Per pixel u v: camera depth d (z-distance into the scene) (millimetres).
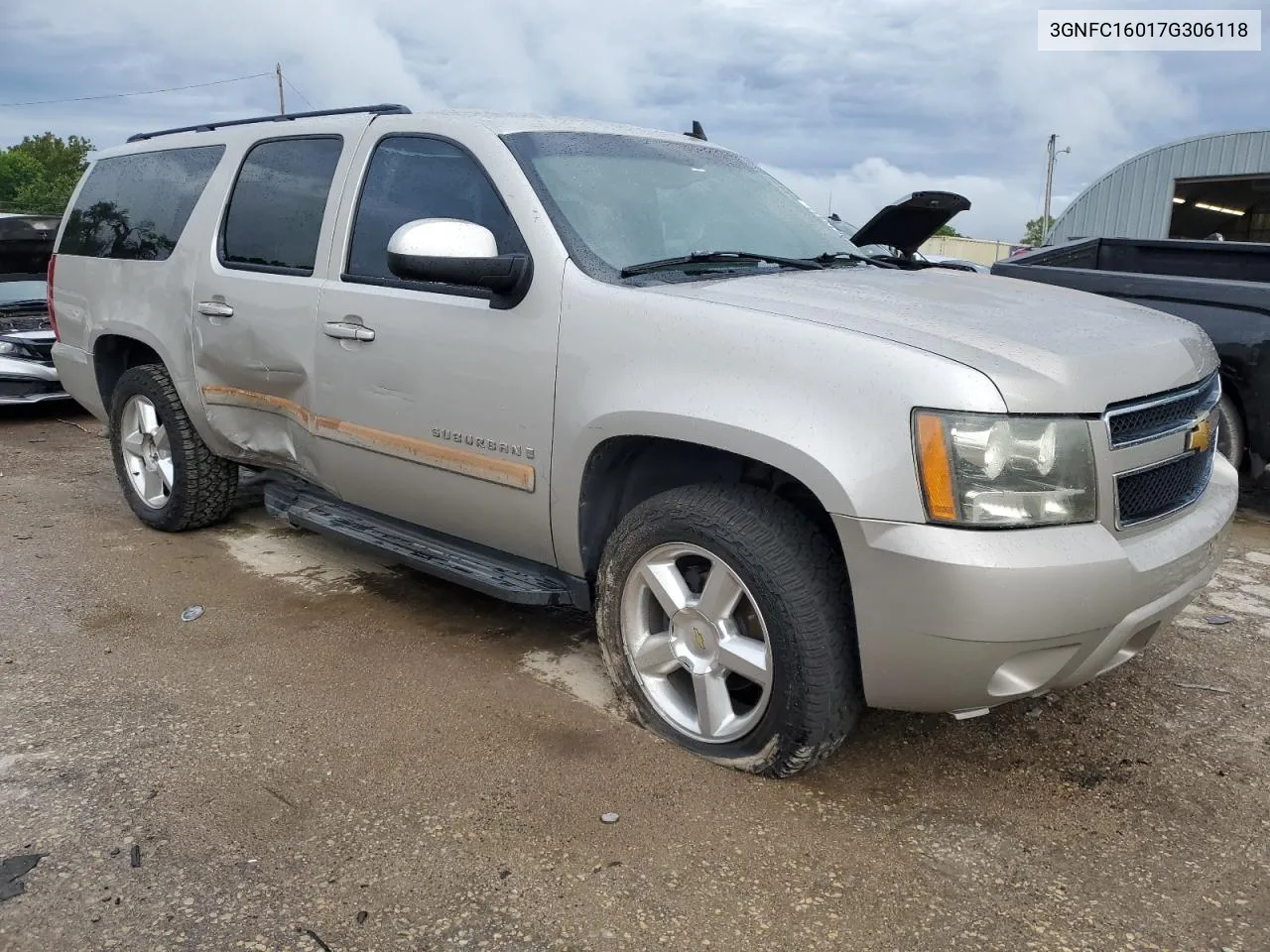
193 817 2568
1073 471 2365
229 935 2160
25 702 3178
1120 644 2535
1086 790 2770
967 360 2365
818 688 2562
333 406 3678
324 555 4629
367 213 3641
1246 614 4055
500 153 3254
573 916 2232
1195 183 19047
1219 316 5301
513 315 3078
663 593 2857
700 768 2832
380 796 2672
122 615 3908
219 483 4754
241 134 4340
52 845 2449
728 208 3623
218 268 4207
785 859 2441
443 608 4012
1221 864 2451
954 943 2170
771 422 2488
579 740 2975
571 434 2926
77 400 5355
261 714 3115
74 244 5207
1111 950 2154
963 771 2861
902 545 2328
